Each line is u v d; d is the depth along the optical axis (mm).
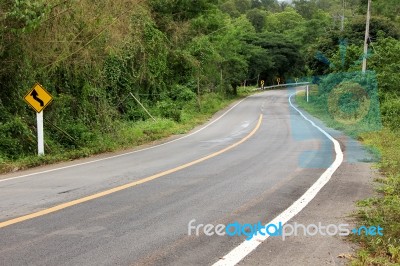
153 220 6180
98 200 7422
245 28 62375
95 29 16656
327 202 7078
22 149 14094
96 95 19906
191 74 37750
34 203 7324
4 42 14031
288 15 92875
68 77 18156
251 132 21562
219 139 19250
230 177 9469
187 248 5035
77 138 16609
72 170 11352
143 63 27219
